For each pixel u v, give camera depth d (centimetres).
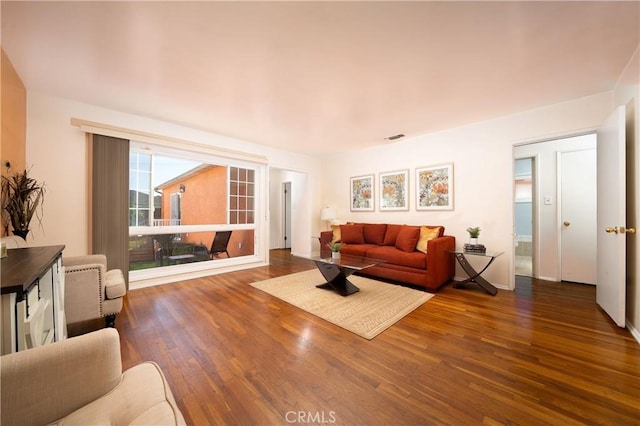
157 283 341
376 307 260
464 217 366
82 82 236
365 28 165
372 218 491
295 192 602
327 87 245
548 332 205
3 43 179
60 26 161
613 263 217
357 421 118
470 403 129
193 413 123
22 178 212
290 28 165
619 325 209
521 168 454
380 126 365
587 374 151
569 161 351
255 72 219
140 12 150
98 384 82
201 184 405
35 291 109
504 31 168
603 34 170
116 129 296
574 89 252
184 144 356
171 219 371
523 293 307
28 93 249
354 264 300
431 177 400
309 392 138
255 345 186
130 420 73
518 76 227
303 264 482
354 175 523
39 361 74
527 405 127
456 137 372
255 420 119
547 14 153
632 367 157
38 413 73
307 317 237
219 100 275
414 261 326
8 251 151
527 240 478
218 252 429
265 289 320
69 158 273
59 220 267
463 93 260
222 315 240
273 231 705
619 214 206
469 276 344
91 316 194
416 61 202
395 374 153
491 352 176
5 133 201
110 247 292
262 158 461
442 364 163
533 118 304
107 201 291
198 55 195
